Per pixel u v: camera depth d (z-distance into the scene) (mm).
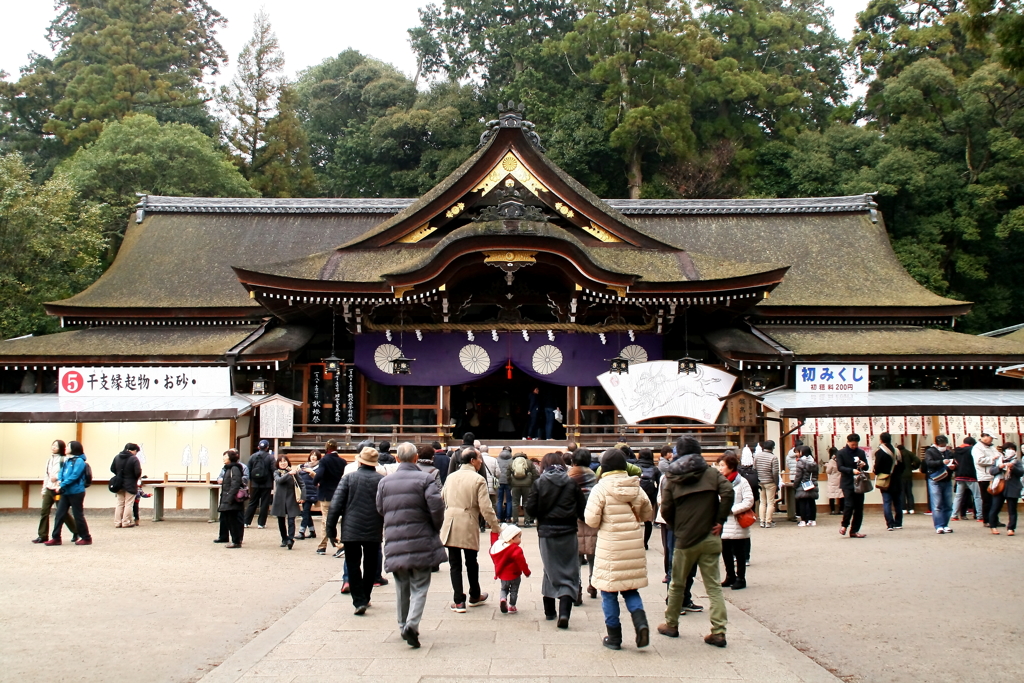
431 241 27344
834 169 51750
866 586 11914
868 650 8617
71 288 35750
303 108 71000
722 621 8711
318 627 9492
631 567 8430
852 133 52875
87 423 23094
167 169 45469
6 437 22906
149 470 23062
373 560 10164
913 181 45500
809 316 28656
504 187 26328
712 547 8930
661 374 24312
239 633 9320
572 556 9688
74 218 37344
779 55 62344
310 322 27406
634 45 55094
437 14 67625
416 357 25922
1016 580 12234
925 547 15578
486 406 30984
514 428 30047
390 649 8492
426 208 26656
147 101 56969
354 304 25062
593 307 26750
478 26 64812
